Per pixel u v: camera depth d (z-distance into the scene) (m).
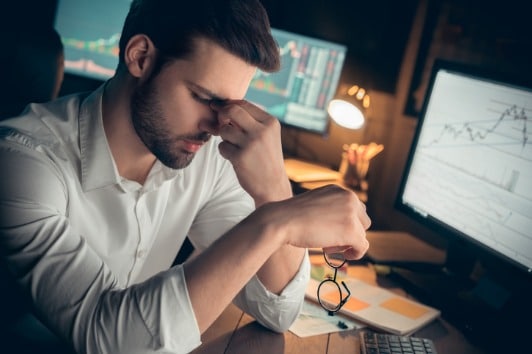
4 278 1.07
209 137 0.96
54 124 1.03
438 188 1.56
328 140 2.60
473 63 1.95
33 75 1.65
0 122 1.00
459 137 1.50
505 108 1.36
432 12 2.17
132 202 1.11
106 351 0.80
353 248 0.92
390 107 2.38
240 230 0.83
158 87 0.92
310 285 1.36
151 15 0.91
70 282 0.83
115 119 1.03
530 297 1.42
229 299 0.81
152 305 0.79
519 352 1.22
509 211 1.33
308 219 0.85
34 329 1.07
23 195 0.89
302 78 2.47
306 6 2.61
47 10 2.58
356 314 1.25
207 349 1.03
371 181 2.40
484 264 1.58
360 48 2.50
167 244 1.25
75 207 1.05
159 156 0.98
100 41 2.55
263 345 1.08
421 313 1.32
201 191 1.23
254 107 0.98
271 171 0.97
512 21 1.80
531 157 1.28
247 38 0.87
